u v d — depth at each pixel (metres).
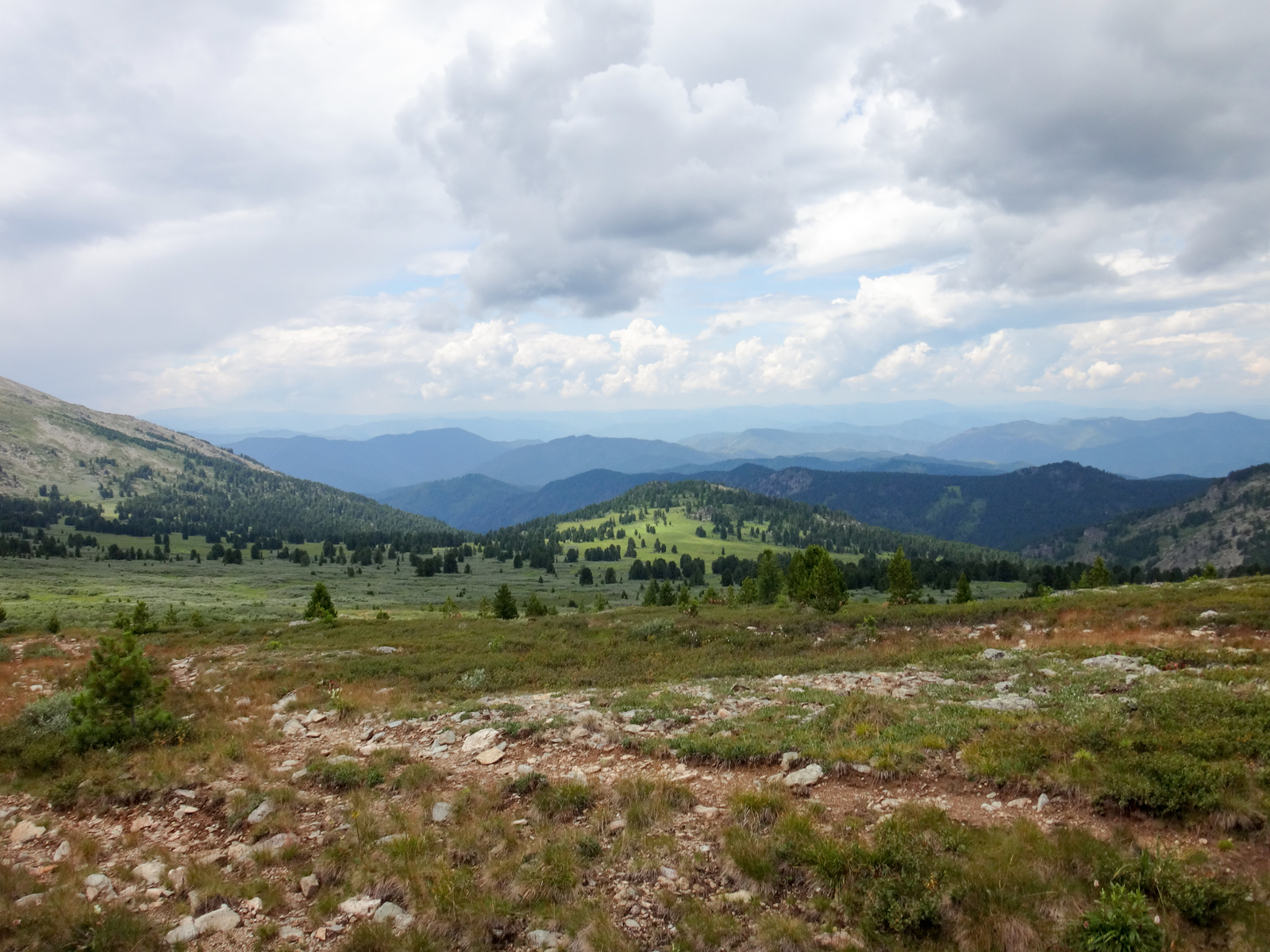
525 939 9.05
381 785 14.77
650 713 18.36
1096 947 7.54
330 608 64.75
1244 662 18.72
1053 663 21.06
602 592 187.62
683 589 74.06
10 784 16.50
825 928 8.64
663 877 10.09
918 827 10.29
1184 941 7.45
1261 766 10.52
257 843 12.28
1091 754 11.49
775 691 20.78
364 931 9.12
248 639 45.50
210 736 19.42
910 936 8.38
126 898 10.59
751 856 10.08
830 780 12.59
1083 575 84.50
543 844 11.20
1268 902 7.77
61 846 12.55
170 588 140.25
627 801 12.52
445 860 10.98
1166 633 26.30
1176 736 11.78
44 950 9.15
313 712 22.20
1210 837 9.28
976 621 35.75
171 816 14.01
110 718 19.17
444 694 26.33
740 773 13.65
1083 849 9.18
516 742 16.84
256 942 9.29
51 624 52.84
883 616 39.34
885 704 16.78
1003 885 8.70
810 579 44.69
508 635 41.97
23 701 25.64
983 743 12.80
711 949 8.55
